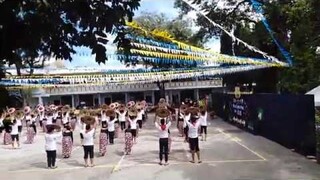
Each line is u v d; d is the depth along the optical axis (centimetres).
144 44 1584
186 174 1295
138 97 5562
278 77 2738
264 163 1425
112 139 2092
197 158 1525
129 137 1758
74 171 1434
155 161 1551
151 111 4731
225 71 3034
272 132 1991
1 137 2666
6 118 696
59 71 3234
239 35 3070
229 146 1850
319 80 2288
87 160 1543
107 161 1596
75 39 376
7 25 321
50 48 373
